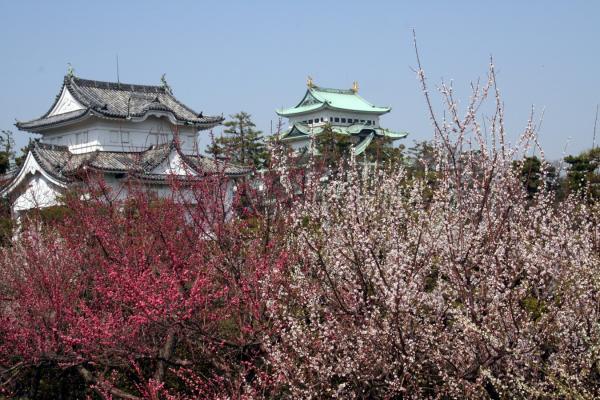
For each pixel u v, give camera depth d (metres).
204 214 9.35
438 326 7.39
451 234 6.86
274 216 9.62
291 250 8.76
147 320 8.09
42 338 9.40
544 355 7.16
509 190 7.38
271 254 8.77
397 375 7.00
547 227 8.15
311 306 7.37
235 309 8.66
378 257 7.54
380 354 7.09
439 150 7.07
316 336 7.36
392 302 6.50
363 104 59.38
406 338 6.96
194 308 8.38
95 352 8.89
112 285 9.41
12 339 8.97
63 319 9.23
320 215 7.65
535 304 7.48
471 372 6.95
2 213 26.02
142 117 34.62
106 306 9.52
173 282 8.25
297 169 9.17
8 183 30.97
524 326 6.59
